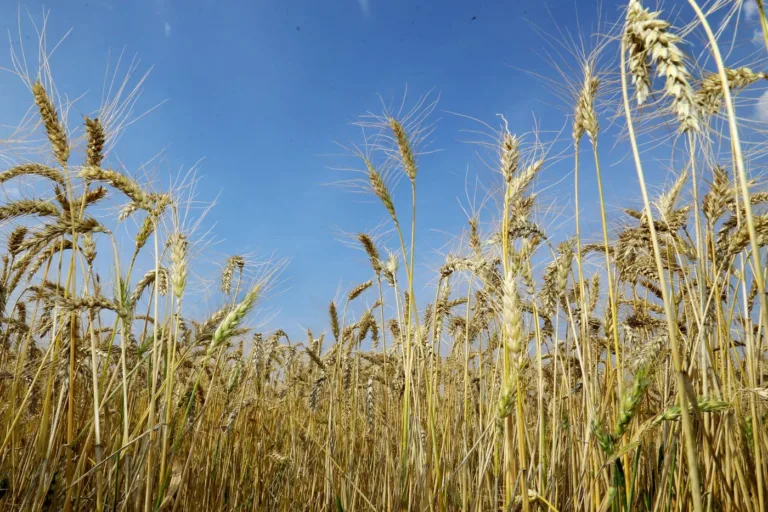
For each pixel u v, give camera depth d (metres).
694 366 0.48
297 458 0.90
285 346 1.04
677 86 0.35
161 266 0.63
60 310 0.57
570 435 0.56
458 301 0.78
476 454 0.67
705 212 0.50
